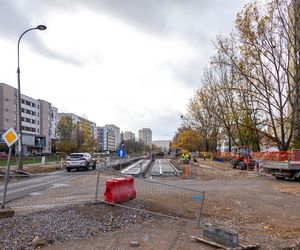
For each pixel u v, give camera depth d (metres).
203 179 23.69
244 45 36.03
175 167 39.78
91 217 8.67
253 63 36.12
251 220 10.16
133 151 139.62
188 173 28.31
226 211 11.26
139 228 8.32
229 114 47.06
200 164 47.41
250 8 34.94
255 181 22.64
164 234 7.91
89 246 6.89
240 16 35.66
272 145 48.41
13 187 16.28
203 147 87.06
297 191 16.80
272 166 24.16
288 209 12.09
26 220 8.24
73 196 13.24
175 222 9.16
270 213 11.28
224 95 49.59
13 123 102.44
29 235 7.25
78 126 79.75
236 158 38.75
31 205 10.67
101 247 6.83
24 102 111.56
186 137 89.69
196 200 12.63
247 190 17.11
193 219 9.79
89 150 77.25
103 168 33.78
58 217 8.51
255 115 42.19
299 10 34.00
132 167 38.69
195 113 76.56
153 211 9.88
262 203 13.16
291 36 34.81
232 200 13.44
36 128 120.12
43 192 14.72
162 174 27.55
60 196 13.38
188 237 7.73
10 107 100.88
